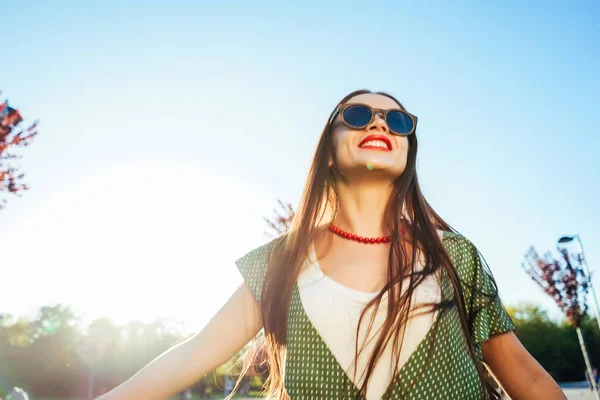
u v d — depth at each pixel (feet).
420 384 3.61
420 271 4.04
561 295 67.31
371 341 3.71
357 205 4.62
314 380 3.75
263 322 4.34
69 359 197.16
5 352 195.42
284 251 4.50
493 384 4.19
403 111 4.61
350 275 4.15
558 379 166.30
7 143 23.80
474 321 4.17
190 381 4.15
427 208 4.92
